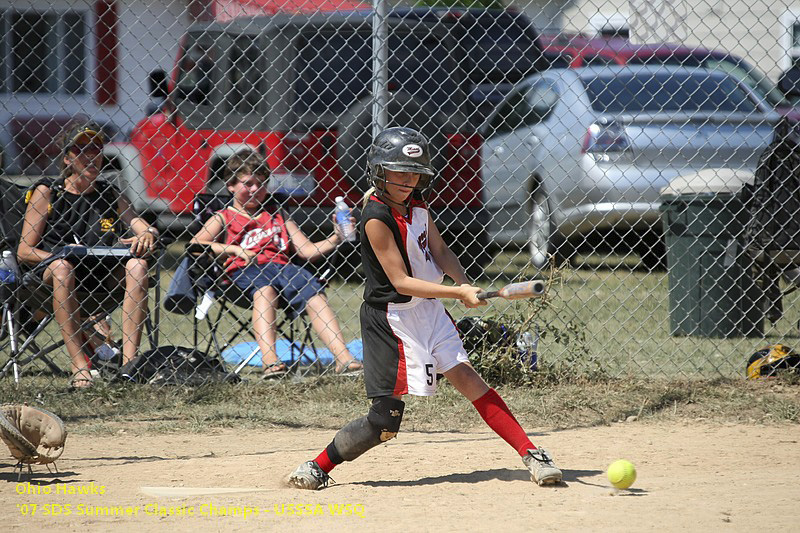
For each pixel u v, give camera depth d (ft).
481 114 136.26
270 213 81.20
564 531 40.11
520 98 130.52
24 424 50.26
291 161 113.50
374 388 48.96
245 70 118.42
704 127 115.65
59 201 77.46
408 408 70.38
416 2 146.82
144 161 127.95
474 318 77.56
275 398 73.31
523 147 126.00
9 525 42.50
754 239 85.05
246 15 123.03
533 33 137.80
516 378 76.23
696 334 93.35
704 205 92.38
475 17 126.00
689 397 72.90
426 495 47.98
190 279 77.15
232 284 78.33
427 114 115.03
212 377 76.23
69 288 74.64
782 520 41.60
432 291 46.75
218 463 55.98
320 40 116.47
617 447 60.39
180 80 124.06
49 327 102.58
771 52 168.86
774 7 167.94
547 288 77.51
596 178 116.37
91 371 76.13
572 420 68.18
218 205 83.46
